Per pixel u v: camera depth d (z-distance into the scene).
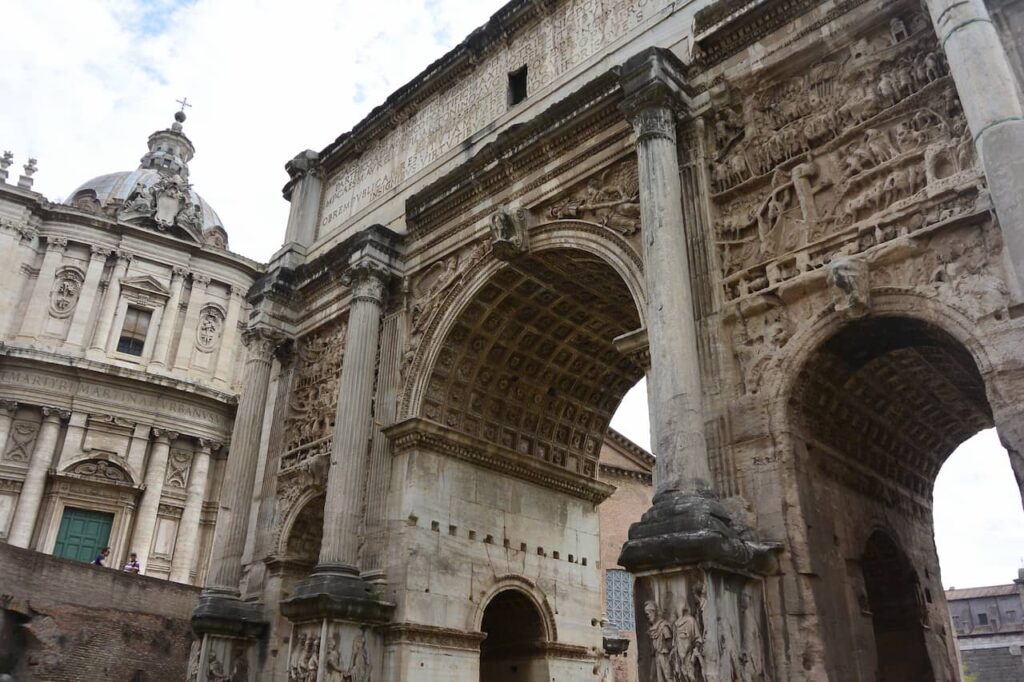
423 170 21.33
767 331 12.42
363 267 19.78
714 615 9.95
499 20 20.33
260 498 21.58
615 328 20.62
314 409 21.64
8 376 40.03
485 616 20.83
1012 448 9.46
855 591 11.78
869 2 12.78
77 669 21.06
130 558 34.78
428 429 18.20
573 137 16.81
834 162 12.62
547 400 21.34
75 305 42.84
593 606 21.08
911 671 13.41
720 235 13.65
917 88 12.01
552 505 21.14
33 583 20.75
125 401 42.09
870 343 12.02
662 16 16.31
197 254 47.12
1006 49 10.98
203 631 18.94
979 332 10.20
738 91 14.18
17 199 42.44
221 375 45.91
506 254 17.33
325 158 25.48
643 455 43.91
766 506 11.43
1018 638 56.19
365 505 18.16
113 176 54.69
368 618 16.08
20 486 38.81
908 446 15.04
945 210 11.02
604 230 15.65
